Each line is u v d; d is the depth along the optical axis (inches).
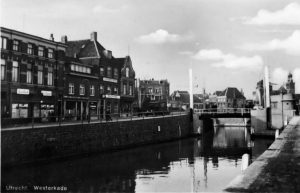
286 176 496.7
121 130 1615.4
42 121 1451.8
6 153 951.6
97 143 1418.6
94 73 1931.6
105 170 1106.1
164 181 984.9
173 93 4926.2
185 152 1643.7
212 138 2425.0
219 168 1221.1
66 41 2245.3
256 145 1927.9
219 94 5467.5
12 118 1173.7
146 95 3595.0
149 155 1492.4
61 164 1140.5
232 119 4040.4
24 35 1354.6
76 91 1737.2
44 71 1481.3
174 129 2292.1
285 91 4175.7
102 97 2004.2
